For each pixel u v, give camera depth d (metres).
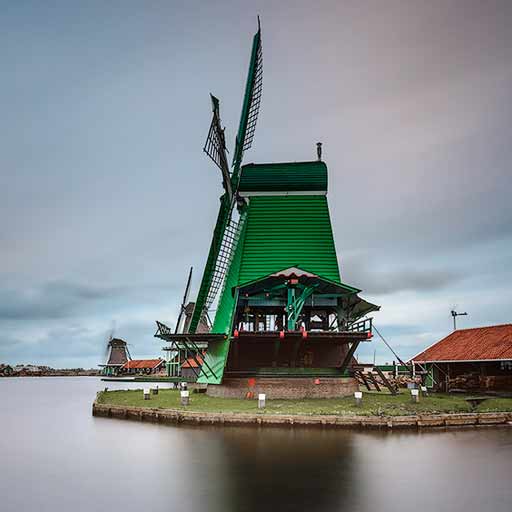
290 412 22.31
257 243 31.48
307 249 31.34
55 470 15.43
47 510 11.58
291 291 28.42
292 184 32.62
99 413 29.92
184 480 13.58
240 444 17.95
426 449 16.97
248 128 33.94
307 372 29.17
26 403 42.75
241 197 32.72
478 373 36.75
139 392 38.69
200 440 18.84
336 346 31.30
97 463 16.14
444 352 36.31
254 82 34.28
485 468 14.47
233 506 11.45
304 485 12.92
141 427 23.22
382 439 18.73
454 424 21.72
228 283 32.94
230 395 28.89
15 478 14.54
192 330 34.12
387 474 13.85
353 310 33.38
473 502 11.55
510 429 20.92
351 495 12.07
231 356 30.47
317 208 32.25
